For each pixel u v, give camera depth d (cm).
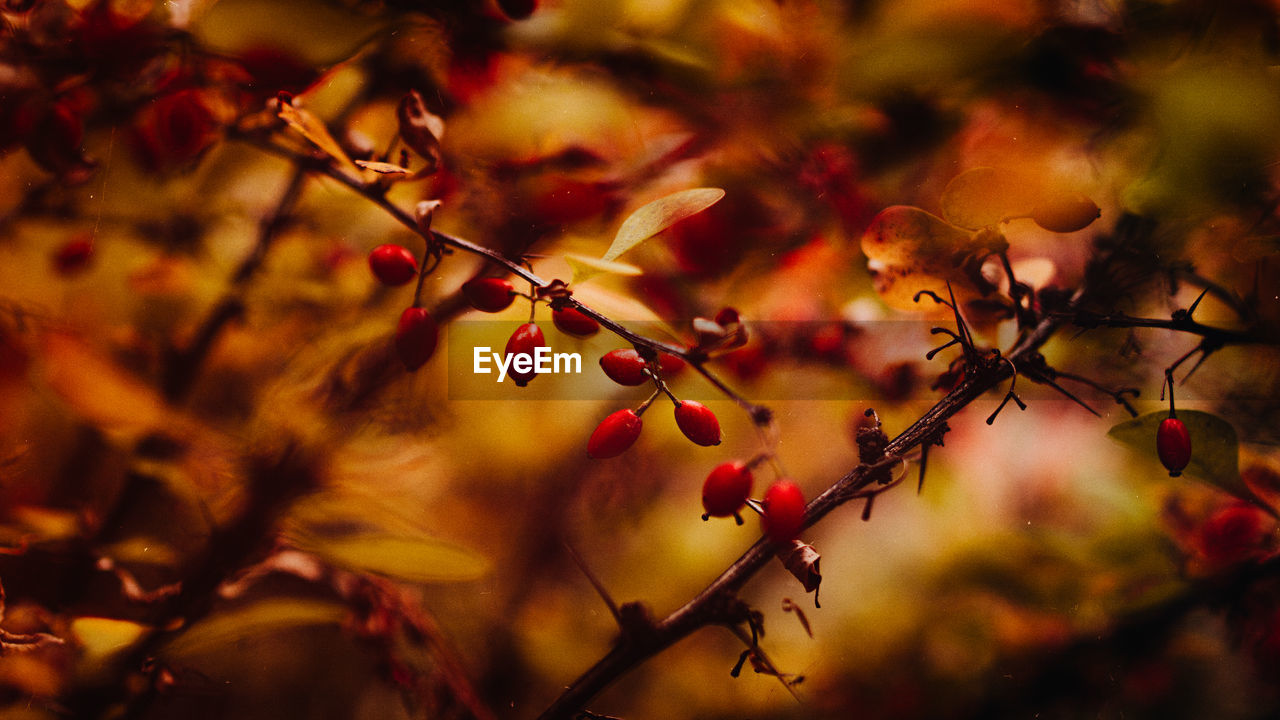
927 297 36
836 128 38
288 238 42
